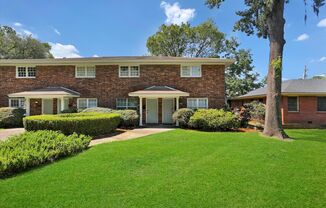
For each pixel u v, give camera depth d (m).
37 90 20.84
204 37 40.72
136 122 18.73
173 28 40.47
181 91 20.38
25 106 21.31
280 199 5.27
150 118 21.34
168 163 8.09
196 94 20.92
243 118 19.78
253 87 40.09
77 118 13.43
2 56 39.59
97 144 11.67
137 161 8.30
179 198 5.31
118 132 16.19
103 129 14.88
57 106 21.42
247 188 5.88
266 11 15.29
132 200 5.23
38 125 13.16
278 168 7.61
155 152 9.68
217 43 41.16
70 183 6.22
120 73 21.38
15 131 16.52
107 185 6.07
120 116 18.05
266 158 8.91
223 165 7.88
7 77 21.81
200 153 9.59
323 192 5.67
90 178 6.60
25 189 5.84
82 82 21.48
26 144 8.78
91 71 21.55
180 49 41.59
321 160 8.74
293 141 13.27
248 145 11.48
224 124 17.22
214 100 20.86
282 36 15.02
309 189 5.86
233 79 40.03
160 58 21.47
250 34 18.80
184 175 6.85
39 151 8.20
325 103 23.17
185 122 18.34
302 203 5.09
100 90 21.39
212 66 20.97
